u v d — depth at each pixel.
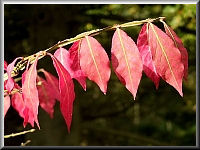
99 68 0.41
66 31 1.30
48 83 0.57
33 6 1.26
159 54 0.41
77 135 1.32
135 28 1.42
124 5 1.55
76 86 1.36
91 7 1.40
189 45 1.53
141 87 1.61
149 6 1.52
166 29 0.42
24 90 0.41
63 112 0.41
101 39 1.48
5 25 1.37
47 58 1.22
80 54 0.41
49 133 1.24
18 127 1.34
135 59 0.41
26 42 1.46
